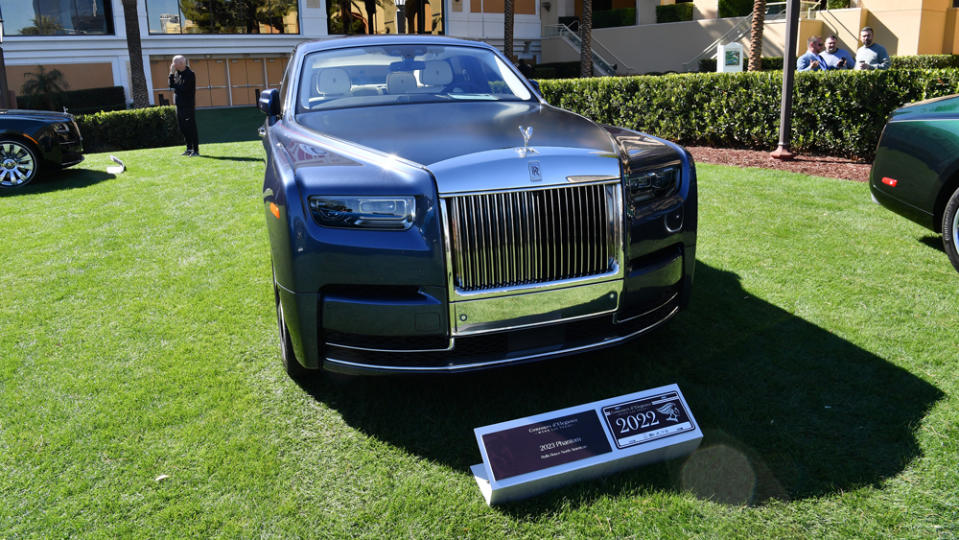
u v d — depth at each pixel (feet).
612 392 9.64
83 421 9.00
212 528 7.07
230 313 12.55
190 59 83.51
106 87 77.61
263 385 9.98
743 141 30.14
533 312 8.64
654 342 11.04
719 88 30.40
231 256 15.74
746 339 10.99
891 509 7.13
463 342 8.69
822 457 7.99
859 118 25.80
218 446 8.46
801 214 17.93
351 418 9.14
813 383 9.59
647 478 7.77
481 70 13.53
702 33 79.00
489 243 8.32
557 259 8.61
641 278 9.22
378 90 12.56
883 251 14.96
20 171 24.90
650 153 9.66
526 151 8.65
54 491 7.63
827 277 13.52
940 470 7.66
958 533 6.76
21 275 14.61
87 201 21.54
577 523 7.11
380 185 8.25
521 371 10.34
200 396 9.65
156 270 14.85
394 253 8.21
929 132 14.01
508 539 6.91
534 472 7.45
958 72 23.29
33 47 73.97
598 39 91.04
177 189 22.98
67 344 11.29
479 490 7.68
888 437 8.29
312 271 8.39
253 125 62.39
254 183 23.65
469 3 97.40
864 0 65.82
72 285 13.96
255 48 86.17
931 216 14.23
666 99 32.60
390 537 6.96
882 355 10.29
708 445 8.30
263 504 7.43
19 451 8.34
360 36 14.43
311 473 7.98
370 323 8.45
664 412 8.13
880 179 15.39
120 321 12.19
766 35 71.46
